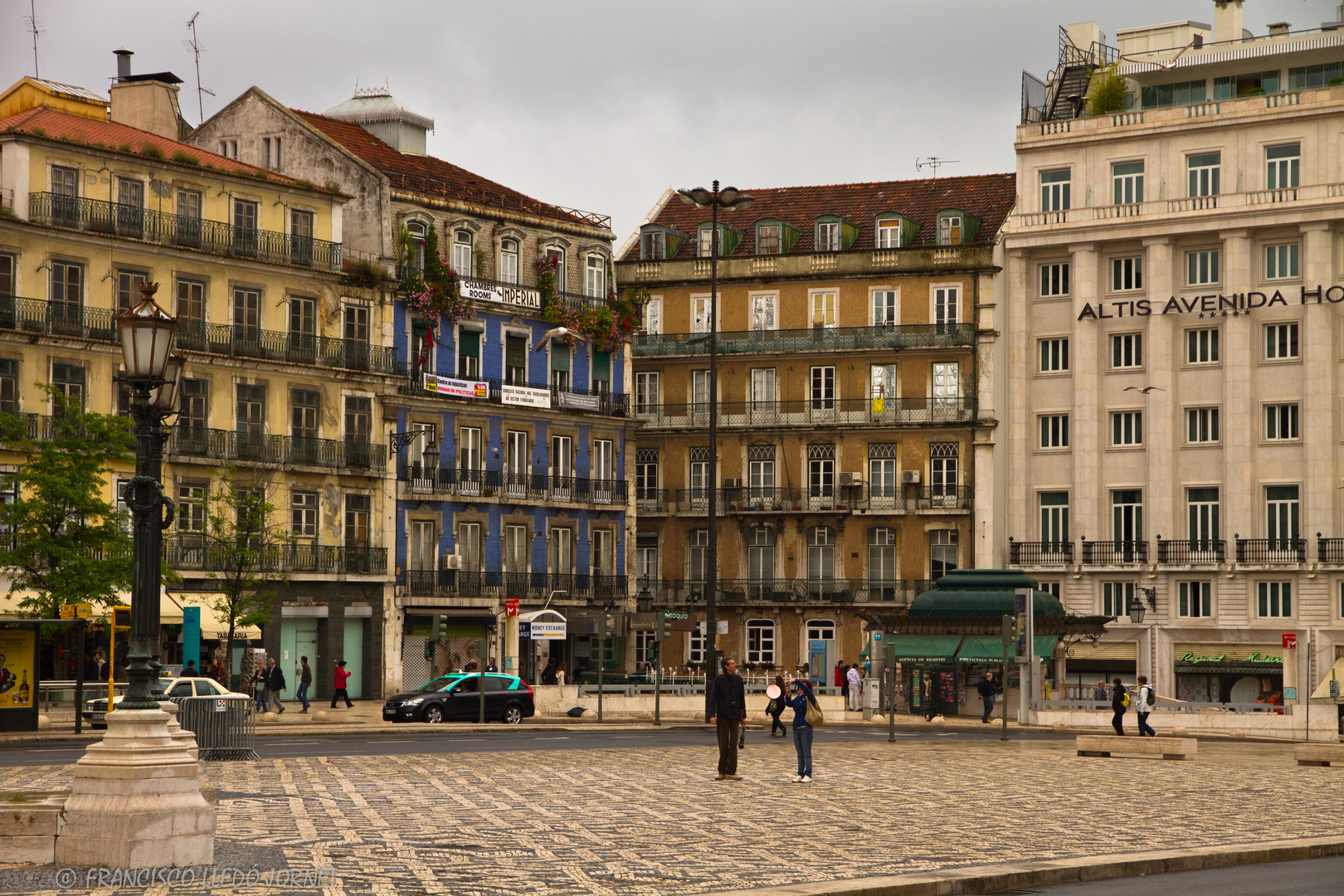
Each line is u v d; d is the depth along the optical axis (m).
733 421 72.62
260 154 63.84
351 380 59.66
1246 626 64.94
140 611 15.25
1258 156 66.31
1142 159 68.50
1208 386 67.00
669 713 50.22
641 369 74.06
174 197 55.50
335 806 19.98
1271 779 27.86
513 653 63.53
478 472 63.66
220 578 54.62
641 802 21.31
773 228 73.81
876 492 70.81
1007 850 16.95
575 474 67.69
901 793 23.53
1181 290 67.69
